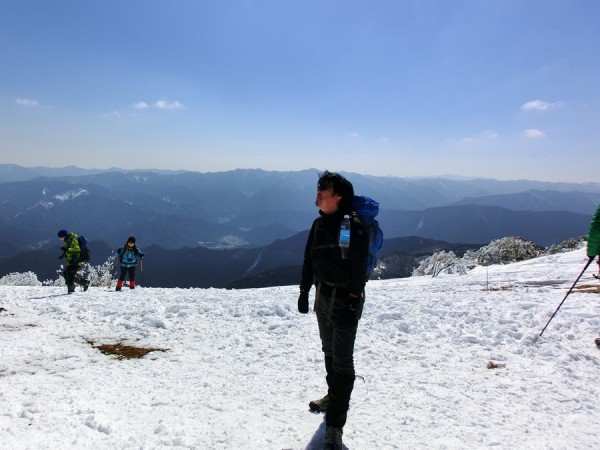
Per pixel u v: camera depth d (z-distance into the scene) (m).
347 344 3.06
